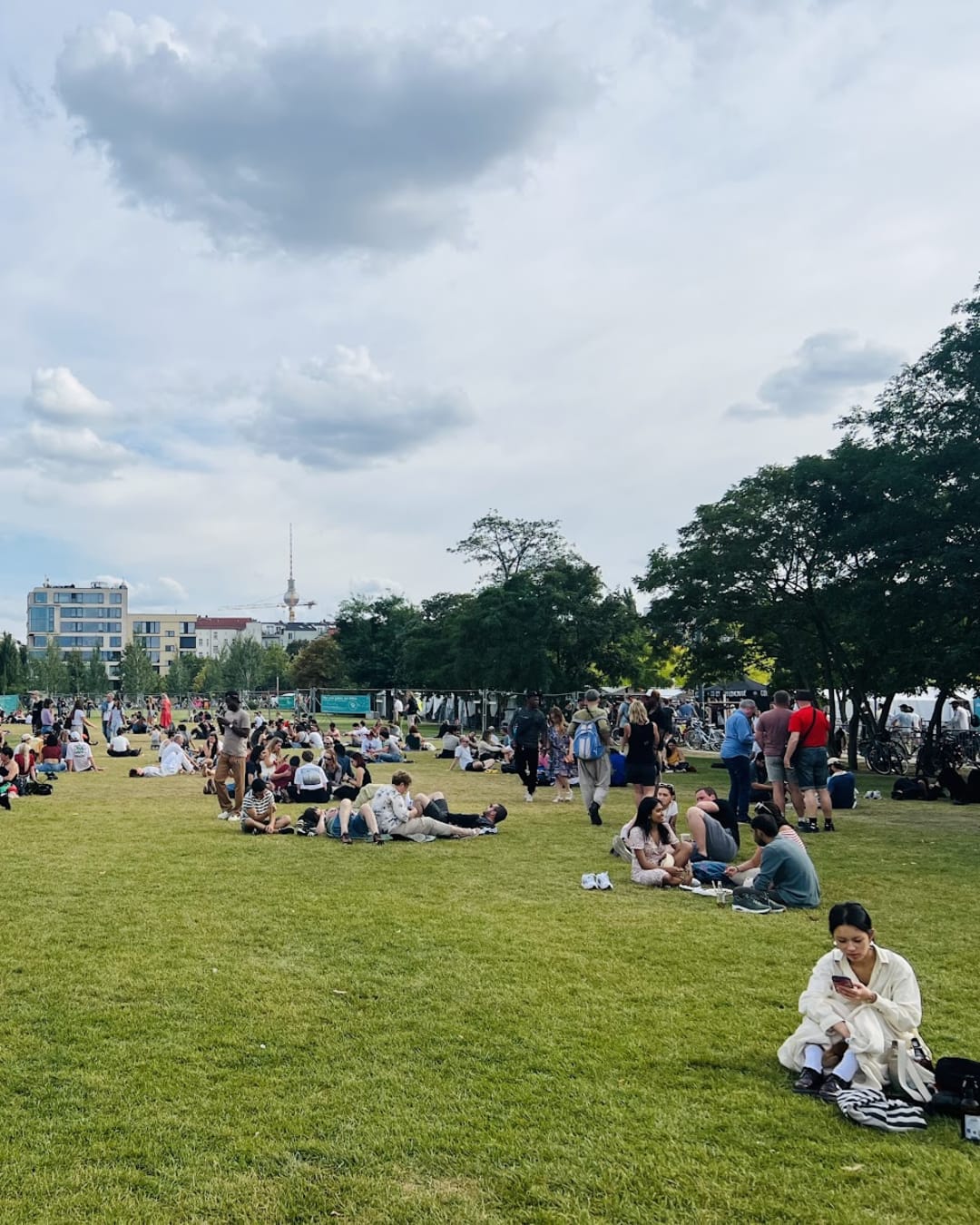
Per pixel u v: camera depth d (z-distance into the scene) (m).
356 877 10.44
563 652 55.44
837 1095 4.78
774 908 9.05
